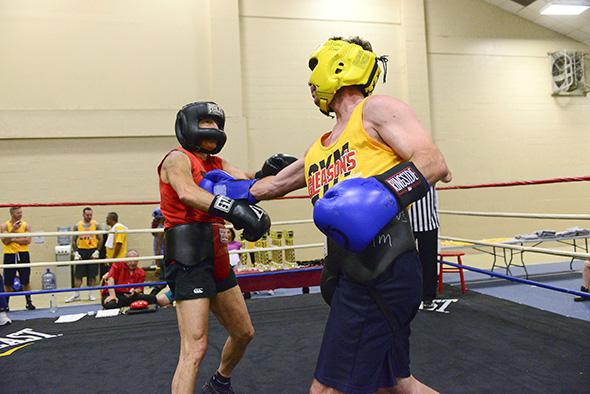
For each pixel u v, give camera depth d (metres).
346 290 1.23
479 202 8.52
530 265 6.92
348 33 8.02
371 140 1.23
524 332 3.34
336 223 1.02
